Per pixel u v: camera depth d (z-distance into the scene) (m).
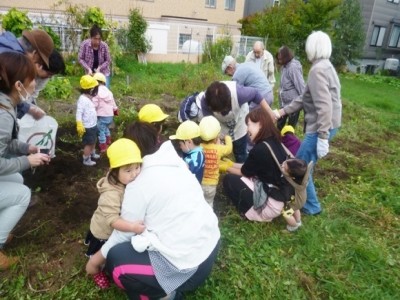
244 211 3.32
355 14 18.03
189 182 2.08
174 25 17.33
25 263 2.59
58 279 2.51
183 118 3.53
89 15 10.38
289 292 2.59
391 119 8.42
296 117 5.19
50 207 3.27
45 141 3.06
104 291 2.43
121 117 5.64
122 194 2.14
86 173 3.94
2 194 2.33
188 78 9.49
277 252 2.99
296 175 2.90
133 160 1.92
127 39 13.35
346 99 10.59
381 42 23.22
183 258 1.99
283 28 16.52
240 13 20.86
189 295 2.44
